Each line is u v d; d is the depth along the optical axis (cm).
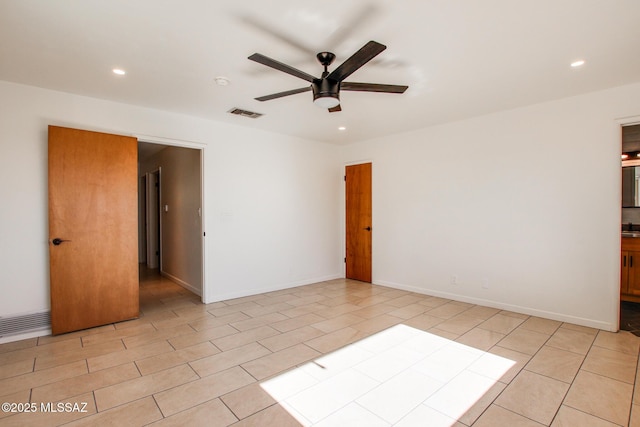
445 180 434
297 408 195
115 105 346
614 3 182
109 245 335
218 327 329
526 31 212
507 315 363
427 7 186
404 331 318
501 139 381
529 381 225
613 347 278
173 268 556
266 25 204
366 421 183
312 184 541
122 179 343
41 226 309
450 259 431
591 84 301
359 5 183
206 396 207
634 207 459
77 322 315
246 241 455
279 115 396
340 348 279
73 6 183
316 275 548
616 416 186
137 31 211
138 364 249
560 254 343
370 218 538
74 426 177
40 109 307
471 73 276
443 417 186
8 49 233
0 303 289
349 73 217
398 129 464
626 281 408
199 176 446
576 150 331
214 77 283
